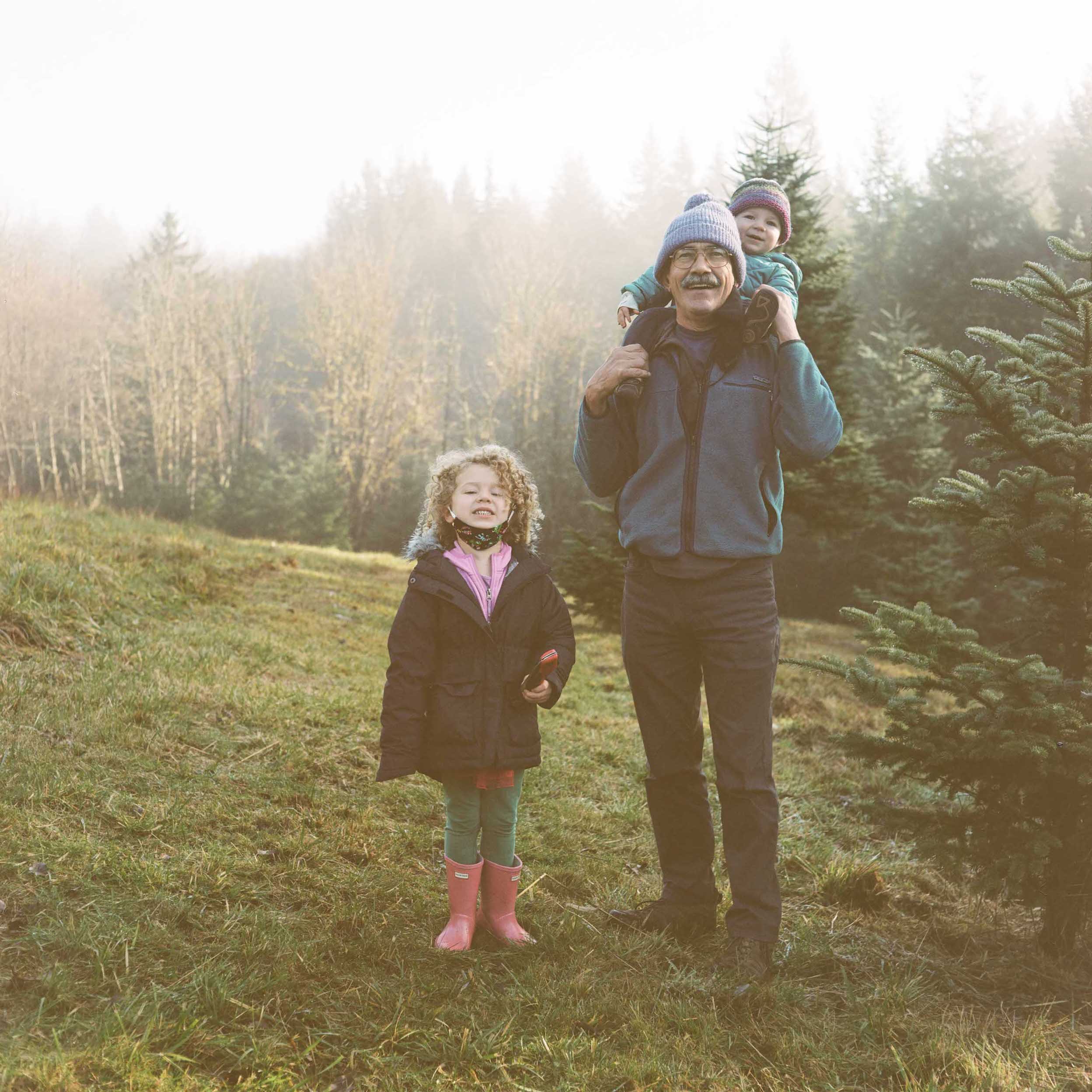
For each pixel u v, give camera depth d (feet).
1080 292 10.62
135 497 103.50
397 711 9.11
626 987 8.84
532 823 14.11
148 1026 6.82
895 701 10.92
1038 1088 7.73
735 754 9.93
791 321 9.89
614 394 10.19
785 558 69.21
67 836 9.86
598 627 40.34
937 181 103.30
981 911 12.60
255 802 12.42
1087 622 11.09
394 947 9.05
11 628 17.40
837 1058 8.02
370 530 117.60
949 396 11.06
